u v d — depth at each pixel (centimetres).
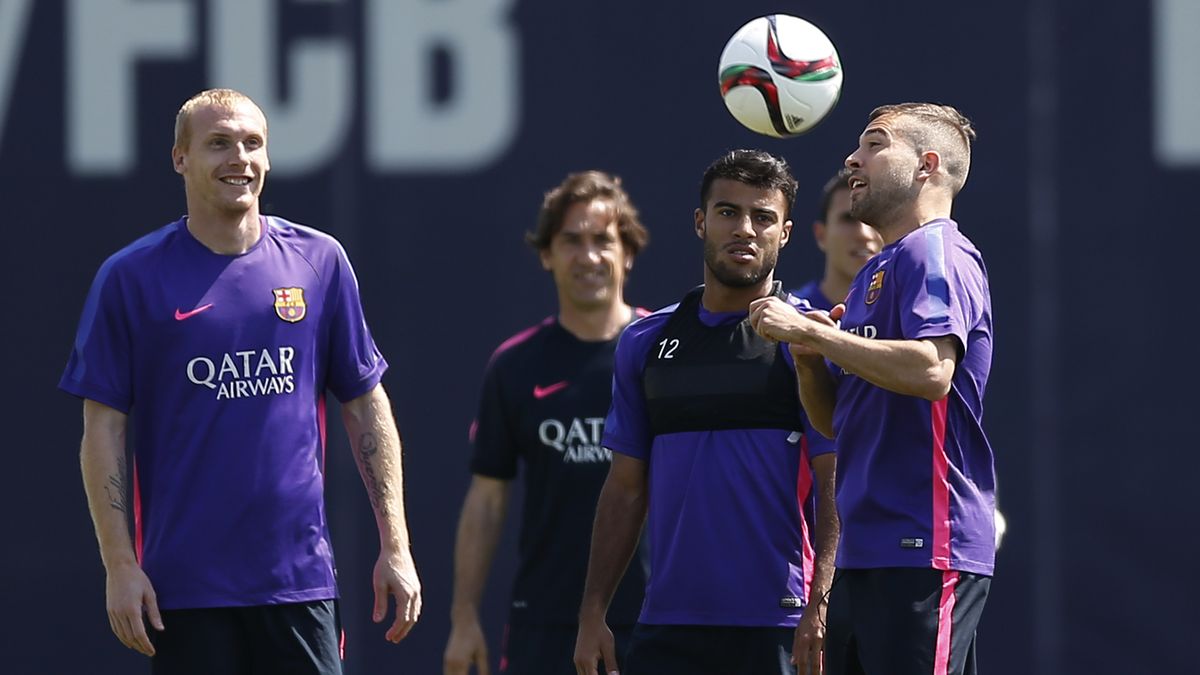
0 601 2583
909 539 1401
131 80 2630
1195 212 2583
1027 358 2589
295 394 1568
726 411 1598
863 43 2608
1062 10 2598
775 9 2614
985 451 1447
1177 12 2592
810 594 1555
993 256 2598
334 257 1620
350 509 2611
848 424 1460
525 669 1964
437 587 2597
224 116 1548
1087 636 2566
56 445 2608
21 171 2622
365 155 2628
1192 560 2555
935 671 1388
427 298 2620
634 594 1917
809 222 2597
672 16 2625
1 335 2611
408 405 2612
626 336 1686
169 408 1538
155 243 1568
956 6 2605
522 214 2623
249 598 1529
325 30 2630
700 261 2600
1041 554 2577
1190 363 2573
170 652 1532
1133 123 2595
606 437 1686
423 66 2631
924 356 1348
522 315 2619
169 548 1527
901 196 1477
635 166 2616
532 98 2628
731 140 2609
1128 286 2584
